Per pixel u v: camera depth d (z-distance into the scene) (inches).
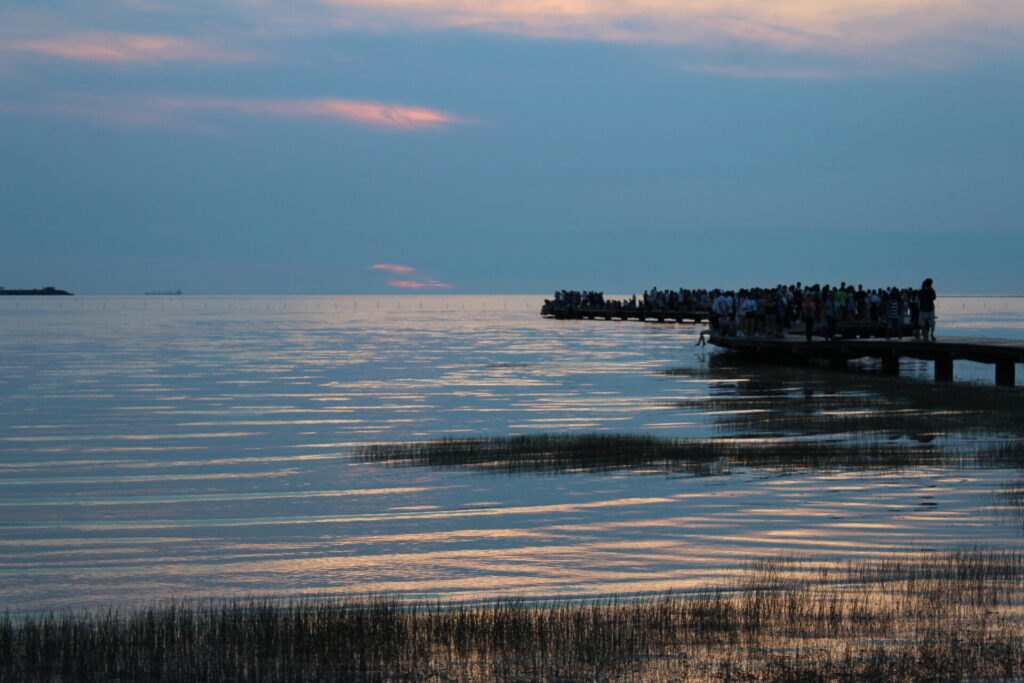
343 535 594.6
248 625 387.5
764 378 1569.9
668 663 337.4
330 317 6451.8
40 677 334.6
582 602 416.5
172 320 5757.9
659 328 3715.6
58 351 2706.7
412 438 1013.8
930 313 1456.7
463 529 601.3
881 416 1037.8
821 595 416.5
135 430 1095.6
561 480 743.7
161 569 524.7
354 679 330.0
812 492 674.2
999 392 1237.1
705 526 584.7
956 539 536.4
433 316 6624.0
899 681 318.7
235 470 828.6
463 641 361.7
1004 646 346.6
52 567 530.0
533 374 1835.6
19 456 911.7
